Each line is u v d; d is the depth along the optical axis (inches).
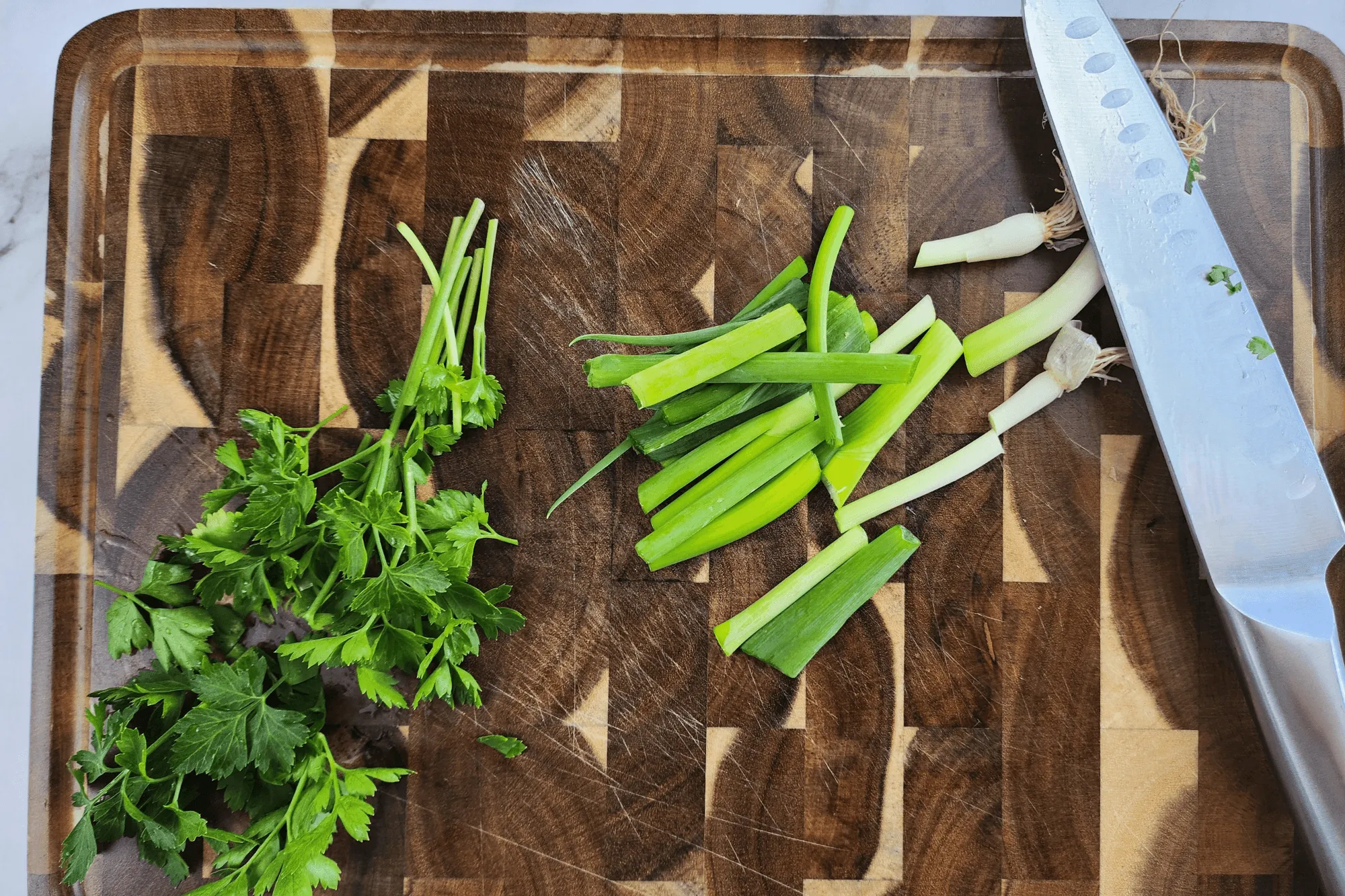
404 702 43.9
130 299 47.8
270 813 45.4
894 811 47.2
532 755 47.3
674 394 43.7
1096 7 45.6
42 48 53.8
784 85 47.8
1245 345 45.3
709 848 47.2
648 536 46.0
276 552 44.2
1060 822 47.0
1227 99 47.6
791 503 46.4
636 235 48.0
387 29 47.4
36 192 54.6
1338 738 43.3
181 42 47.8
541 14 47.4
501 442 47.9
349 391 47.9
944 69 47.8
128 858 46.8
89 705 47.4
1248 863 46.7
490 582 47.7
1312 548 44.7
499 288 48.0
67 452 47.4
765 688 47.4
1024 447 47.7
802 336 46.7
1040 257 47.8
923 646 47.4
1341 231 47.4
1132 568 47.3
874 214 47.8
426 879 47.1
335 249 48.0
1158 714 47.1
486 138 48.0
